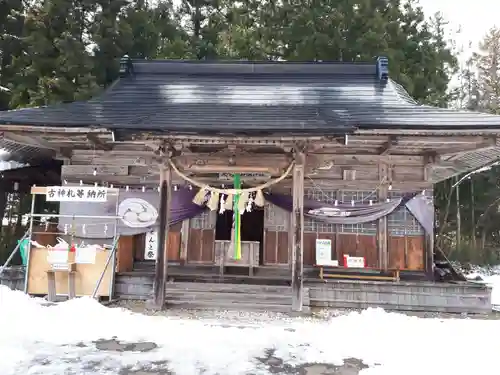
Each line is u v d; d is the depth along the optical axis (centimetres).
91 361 616
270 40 2381
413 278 1210
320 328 836
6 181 1534
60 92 1731
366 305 1080
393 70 1998
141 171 1273
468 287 1077
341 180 1245
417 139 1020
